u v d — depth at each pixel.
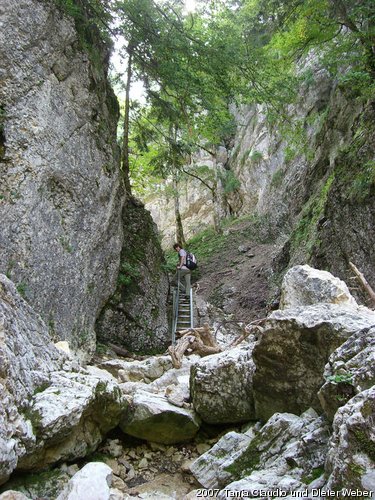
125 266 11.88
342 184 10.93
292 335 3.88
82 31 10.05
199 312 13.86
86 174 9.56
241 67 11.18
